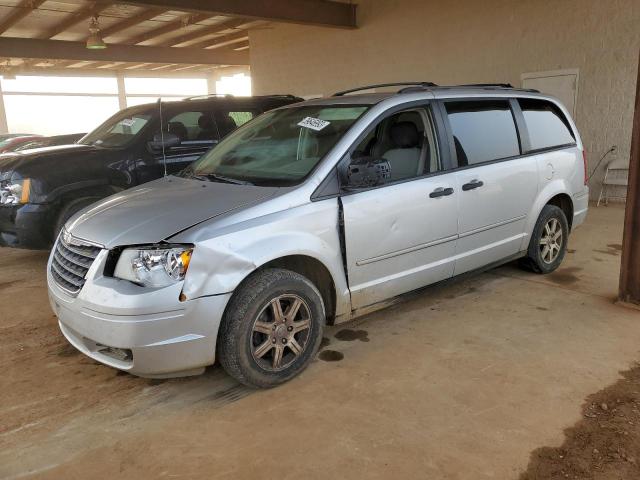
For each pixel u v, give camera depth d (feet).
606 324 13.26
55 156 18.76
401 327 13.37
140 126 20.72
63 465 8.57
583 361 11.48
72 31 49.34
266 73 51.31
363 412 9.80
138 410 10.08
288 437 9.14
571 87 29.50
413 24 37.11
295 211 10.47
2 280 17.97
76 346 10.43
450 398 10.18
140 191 12.34
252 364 10.16
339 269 11.19
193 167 13.92
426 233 12.60
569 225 17.47
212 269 9.39
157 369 9.38
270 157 12.55
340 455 8.66
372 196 11.51
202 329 9.44
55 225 18.52
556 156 16.21
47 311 15.01
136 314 9.01
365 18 40.32
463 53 34.47
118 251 9.70
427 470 8.27
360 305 11.86
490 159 14.24
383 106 12.27
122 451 8.89
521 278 16.70
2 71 72.90
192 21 46.91
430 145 13.04
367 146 12.73
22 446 9.06
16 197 17.83
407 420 9.53
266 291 10.05
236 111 22.90
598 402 9.96
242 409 10.02
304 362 10.98
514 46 31.73
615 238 21.48
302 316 10.89
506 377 10.89
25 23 45.75
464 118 13.82
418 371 11.20
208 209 10.23
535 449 8.71
